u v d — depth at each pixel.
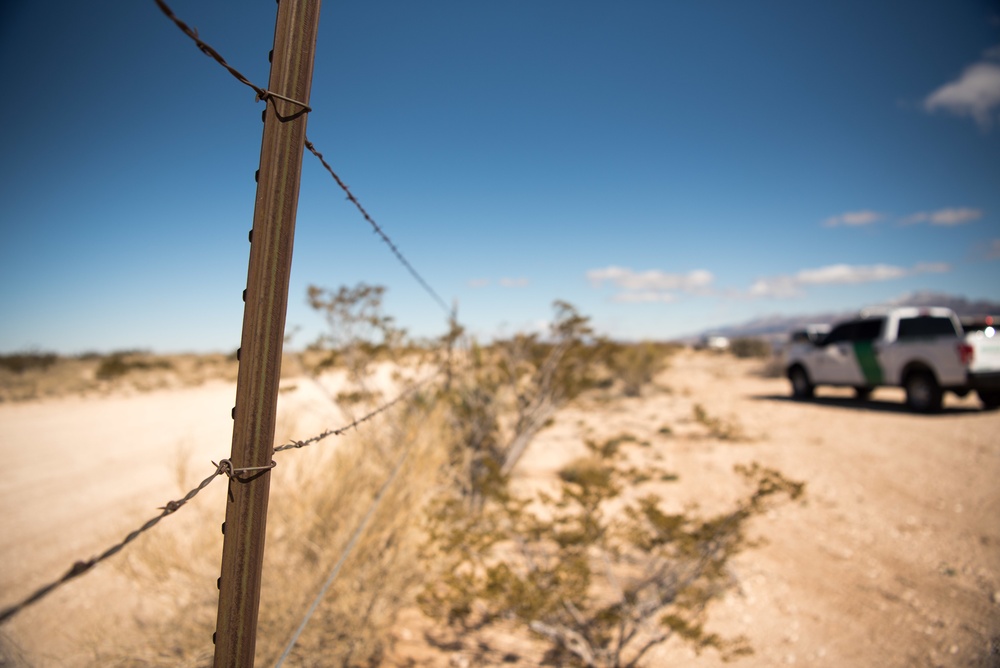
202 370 26.64
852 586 4.79
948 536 5.62
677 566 4.09
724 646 3.57
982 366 10.95
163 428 11.72
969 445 8.87
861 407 13.13
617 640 4.19
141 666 3.15
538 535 3.85
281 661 2.05
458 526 4.15
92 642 3.21
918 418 11.27
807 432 10.63
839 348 13.84
